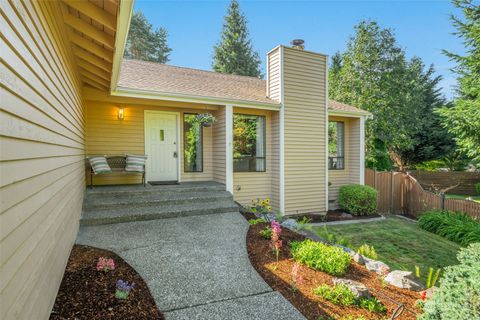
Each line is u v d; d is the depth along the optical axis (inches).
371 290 119.8
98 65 165.2
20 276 56.8
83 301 95.1
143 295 104.7
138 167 249.1
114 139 263.7
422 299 111.0
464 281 85.0
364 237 243.3
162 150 286.5
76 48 147.1
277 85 296.4
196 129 299.3
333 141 358.0
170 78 297.7
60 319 84.5
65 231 117.0
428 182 566.3
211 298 106.2
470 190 542.9
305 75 304.0
